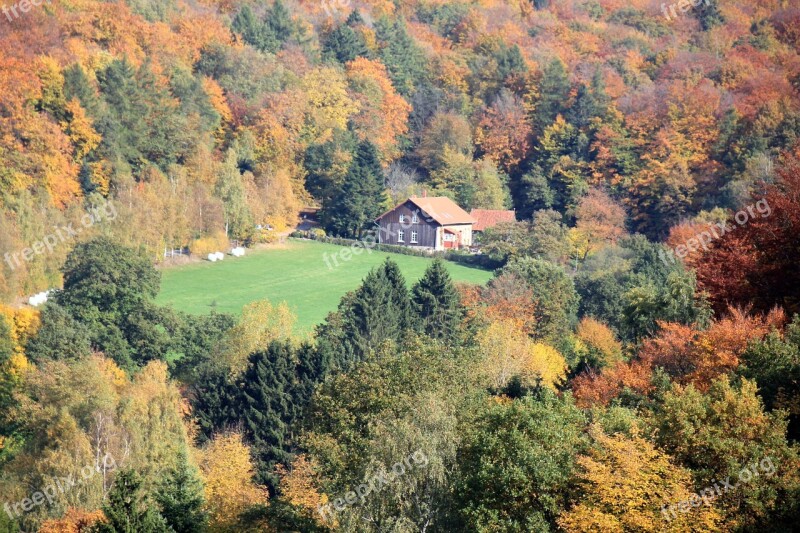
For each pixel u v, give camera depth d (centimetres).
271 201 12756
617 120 14838
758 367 3500
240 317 8738
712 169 13362
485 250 11962
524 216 14988
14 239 9425
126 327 8625
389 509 3130
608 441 2934
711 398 3188
